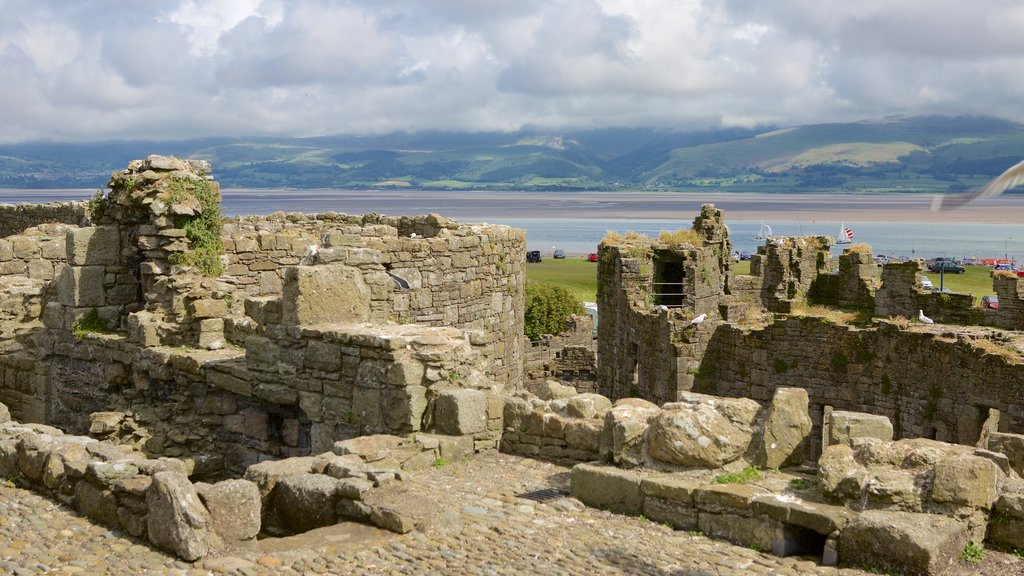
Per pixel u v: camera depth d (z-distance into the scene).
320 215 42.69
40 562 13.19
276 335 21.67
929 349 36.16
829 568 12.72
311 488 15.30
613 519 14.99
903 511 13.12
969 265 121.88
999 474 13.47
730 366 42.72
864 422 15.30
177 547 13.33
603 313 50.16
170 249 26.81
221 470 23.27
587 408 18.83
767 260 50.28
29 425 19.02
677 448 15.42
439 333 20.56
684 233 48.53
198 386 24.06
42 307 31.30
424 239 34.44
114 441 24.20
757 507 13.66
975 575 12.13
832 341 39.75
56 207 45.84
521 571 12.65
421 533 14.05
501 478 17.38
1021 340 35.53
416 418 19.16
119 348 26.59
